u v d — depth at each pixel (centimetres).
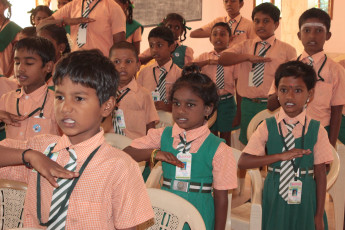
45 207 114
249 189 353
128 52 276
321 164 203
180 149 177
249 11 783
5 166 120
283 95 204
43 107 209
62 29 295
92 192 110
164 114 297
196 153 174
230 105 412
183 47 454
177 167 175
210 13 841
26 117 200
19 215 150
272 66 347
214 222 176
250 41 369
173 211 143
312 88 209
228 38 422
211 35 426
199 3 853
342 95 280
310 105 284
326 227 213
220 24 421
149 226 147
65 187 110
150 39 353
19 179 127
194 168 173
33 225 118
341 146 256
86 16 346
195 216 139
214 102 181
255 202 196
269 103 268
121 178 111
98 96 109
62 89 106
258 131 210
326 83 282
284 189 200
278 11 355
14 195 151
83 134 113
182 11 880
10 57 427
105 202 111
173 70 355
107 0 347
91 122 109
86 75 105
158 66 357
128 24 419
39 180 116
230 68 407
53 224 109
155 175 194
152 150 182
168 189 177
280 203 200
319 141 203
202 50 862
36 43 206
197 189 173
